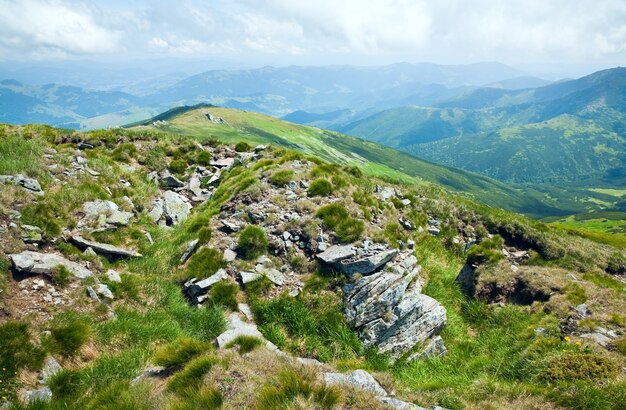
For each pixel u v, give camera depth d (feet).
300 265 48.32
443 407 28.99
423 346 42.91
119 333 36.06
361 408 24.95
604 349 36.47
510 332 44.55
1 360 28.71
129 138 96.43
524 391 30.14
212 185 81.92
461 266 63.98
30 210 46.83
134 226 57.67
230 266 47.75
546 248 69.26
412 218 70.90
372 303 43.91
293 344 39.24
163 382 28.94
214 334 38.40
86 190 58.70
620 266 69.31
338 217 53.93
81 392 29.01
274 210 57.00
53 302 36.58
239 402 24.30
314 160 79.92
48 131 90.48
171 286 45.78
